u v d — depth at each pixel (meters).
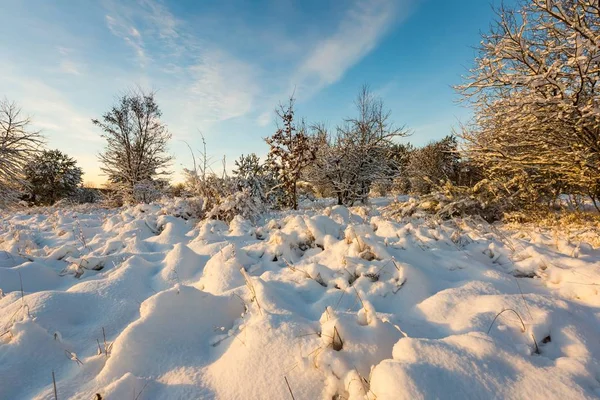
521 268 3.19
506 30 5.72
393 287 2.69
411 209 8.05
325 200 17.23
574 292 2.63
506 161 6.82
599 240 4.59
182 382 1.78
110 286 3.05
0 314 2.49
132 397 1.65
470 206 7.89
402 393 1.34
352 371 1.58
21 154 16.55
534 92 5.37
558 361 1.60
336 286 2.82
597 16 5.20
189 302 2.33
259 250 3.84
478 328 1.97
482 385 1.41
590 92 5.46
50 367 1.99
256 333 1.93
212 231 5.23
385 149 16.52
